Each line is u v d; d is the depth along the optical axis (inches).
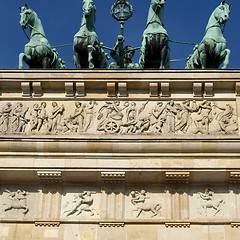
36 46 2630.4
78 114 2406.5
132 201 2273.6
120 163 2282.2
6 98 2437.3
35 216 2260.1
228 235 2208.4
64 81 2420.0
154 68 2511.1
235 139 2293.3
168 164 2272.4
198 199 2272.4
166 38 2605.8
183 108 2405.3
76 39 2630.4
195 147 2290.8
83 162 2285.9
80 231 2233.0
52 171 2277.3
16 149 2306.8
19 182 2308.1
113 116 2397.9
